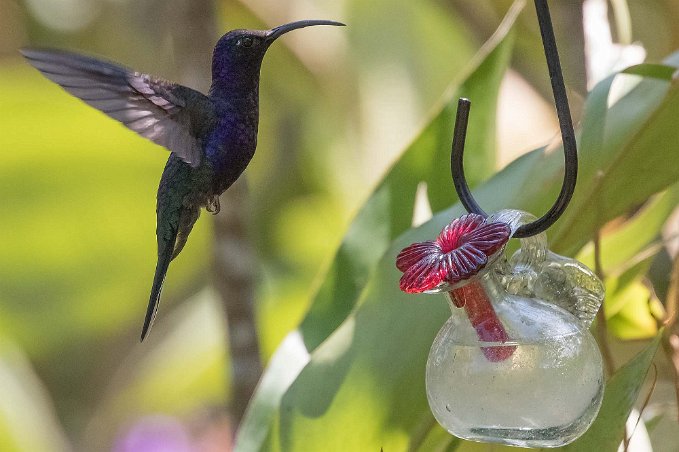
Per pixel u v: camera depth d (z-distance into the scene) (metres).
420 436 3.35
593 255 3.44
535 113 3.56
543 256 3.26
